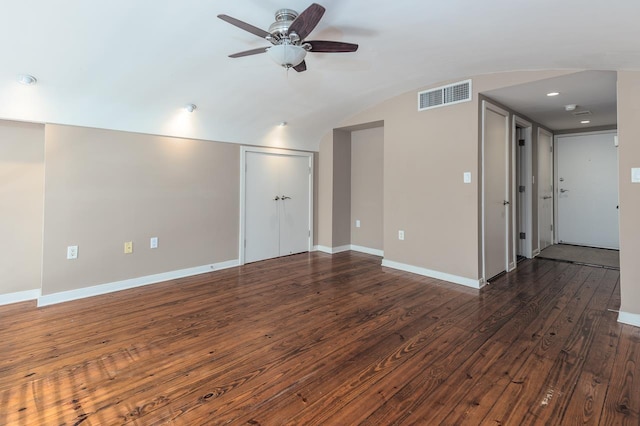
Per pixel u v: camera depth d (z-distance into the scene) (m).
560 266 4.42
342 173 5.54
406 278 3.92
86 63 2.60
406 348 2.24
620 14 1.80
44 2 1.94
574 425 1.51
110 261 3.45
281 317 2.79
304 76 3.39
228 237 4.46
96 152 3.31
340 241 5.56
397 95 4.23
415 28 2.38
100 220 3.37
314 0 2.03
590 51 2.40
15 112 2.83
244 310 2.95
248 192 4.67
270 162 4.92
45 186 3.04
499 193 4.02
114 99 3.16
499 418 1.56
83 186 3.25
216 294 3.38
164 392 1.77
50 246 3.08
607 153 5.34
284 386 1.83
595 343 2.28
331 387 1.82
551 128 5.50
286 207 5.16
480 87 3.46
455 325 2.60
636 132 2.55
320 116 4.67
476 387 1.80
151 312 2.90
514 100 3.77
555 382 1.84
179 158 3.93
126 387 1.82
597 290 3.42
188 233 4.05
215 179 4.29
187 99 3.48
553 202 5.80
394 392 1.77
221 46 2.62
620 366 1.99
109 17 2.12
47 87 2.77
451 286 3.61
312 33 2.49
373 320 2.71
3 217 3.10
